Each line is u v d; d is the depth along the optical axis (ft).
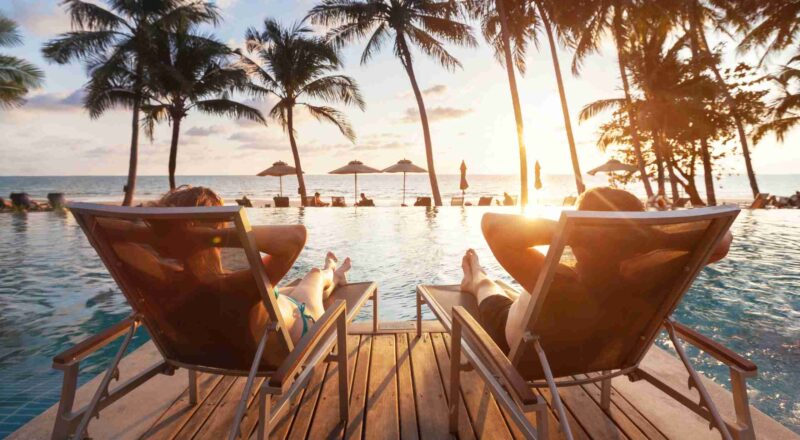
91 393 7.47
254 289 4.96
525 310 5.32
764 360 10.78
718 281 18.33
